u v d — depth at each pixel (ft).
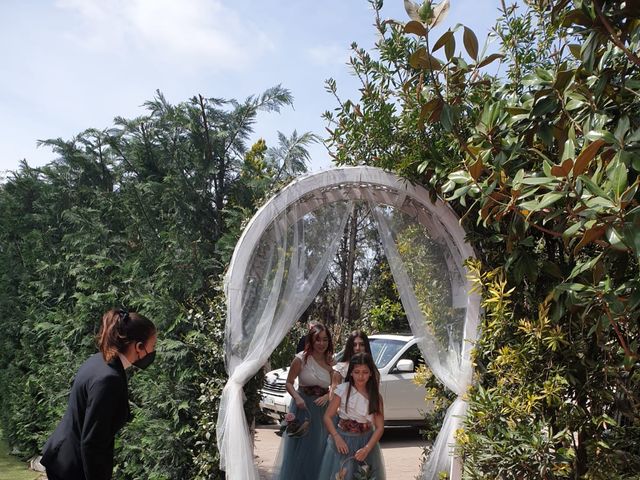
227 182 20.99
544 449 13.67
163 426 18.29
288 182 17.48
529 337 14.80
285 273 17.40
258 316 17.08
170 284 19.62
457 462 16.47
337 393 17.72
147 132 22.08
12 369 31.37
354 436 17.35
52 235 29.09
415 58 15.03
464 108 16.53
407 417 31.09
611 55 12.56
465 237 16.79
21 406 30.22
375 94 17.37
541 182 11.49
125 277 22.15
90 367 10.88
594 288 11.57
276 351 36.86
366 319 45.21
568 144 11.63
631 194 10.07
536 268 14.61
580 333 14.37
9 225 32.71
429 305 17.63
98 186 26.37
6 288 33.09
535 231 15.55
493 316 15.64
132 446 19.38
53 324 26.18
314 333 20.39
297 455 19.79
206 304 19.20
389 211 17.98
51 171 28.66
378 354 32.48
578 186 11.11
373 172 17.21
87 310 24.06
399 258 17.81
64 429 10.73
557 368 14.19
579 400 14.57
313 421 19.94
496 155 14.62
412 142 16.94
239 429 16.53
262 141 23.52
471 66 15.98
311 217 17.88
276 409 32.17
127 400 11.00
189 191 20.29
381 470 17.94
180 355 18.02
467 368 16.81
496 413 14.75
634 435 14.12
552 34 16.52
